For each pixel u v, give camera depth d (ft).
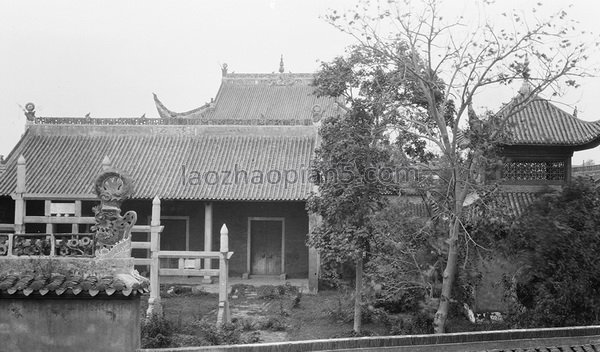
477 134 78.02
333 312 93.25
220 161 132.36
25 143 137.08
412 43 79.05
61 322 40.96
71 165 130.93
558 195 83.05
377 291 84.07
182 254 86.84
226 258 86.33
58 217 70.28
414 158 87.81
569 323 76.43
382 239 79.51
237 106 194.08
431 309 81.00
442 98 83.71
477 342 44.45
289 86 199.72
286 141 137.49
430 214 83.97
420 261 85.35
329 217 81.66
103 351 40.88
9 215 129.80
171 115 180.55
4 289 39.63
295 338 81.00
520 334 45.21
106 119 140.15
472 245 82.84
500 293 94.38
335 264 91.25
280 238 135.23
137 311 42.75
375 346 42.83
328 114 179.11
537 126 103.91
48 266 41.27
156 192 123.54
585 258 77.46
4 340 40.70
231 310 99.71
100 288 40.04
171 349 41.98
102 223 42.32
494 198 80.43
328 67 84.07
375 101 80.79
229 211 135.03
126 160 132.67
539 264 78.43
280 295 112.06
